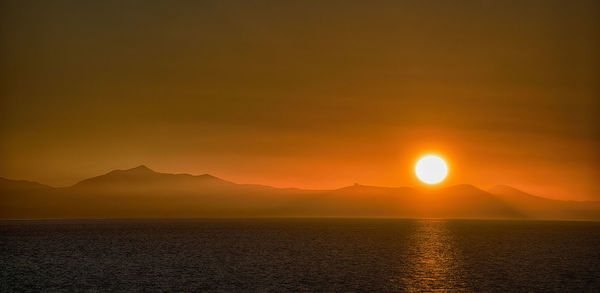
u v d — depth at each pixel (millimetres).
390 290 35281
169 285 37125
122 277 40531
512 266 47312
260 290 35344
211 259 52344
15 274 41688
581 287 36719
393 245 69188
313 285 37125
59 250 60375
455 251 61156
